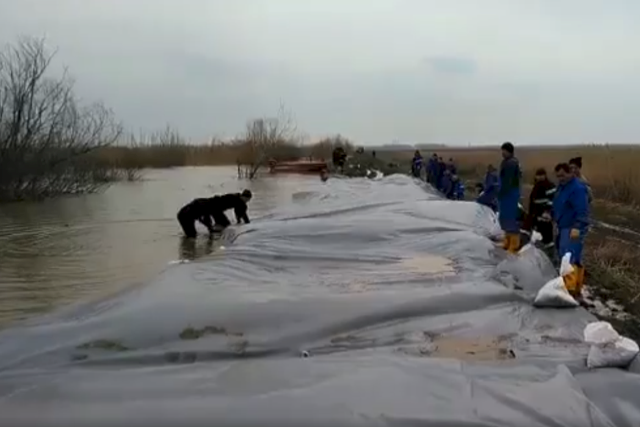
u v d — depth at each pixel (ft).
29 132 78.84
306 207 53.31
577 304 18.85
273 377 11.98
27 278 28.50
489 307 18.88
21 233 44.37
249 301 18.31
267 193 81.05
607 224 50.65
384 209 44.04
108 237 42.01
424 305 18.29
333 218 39.09
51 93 85.10
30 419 10.33
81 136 92.07
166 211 60.03
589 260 32.19
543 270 23.85
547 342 15.61
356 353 14.51
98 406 10.71
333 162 140.26
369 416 10.07
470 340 15.92
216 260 26.78
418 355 14.44
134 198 76.48
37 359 14.39
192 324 16.53
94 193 84.84
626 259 32.73
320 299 18.58
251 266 25.61
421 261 27.07
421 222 36.24
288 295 19.34
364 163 147.43
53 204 68.54
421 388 11.23
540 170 35.78
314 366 12.62
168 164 196.85
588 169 81.71
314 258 27.40
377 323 17.20
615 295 25.17
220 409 10.39
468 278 23.02
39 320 18.42
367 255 28.19
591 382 12.06
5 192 72.74
